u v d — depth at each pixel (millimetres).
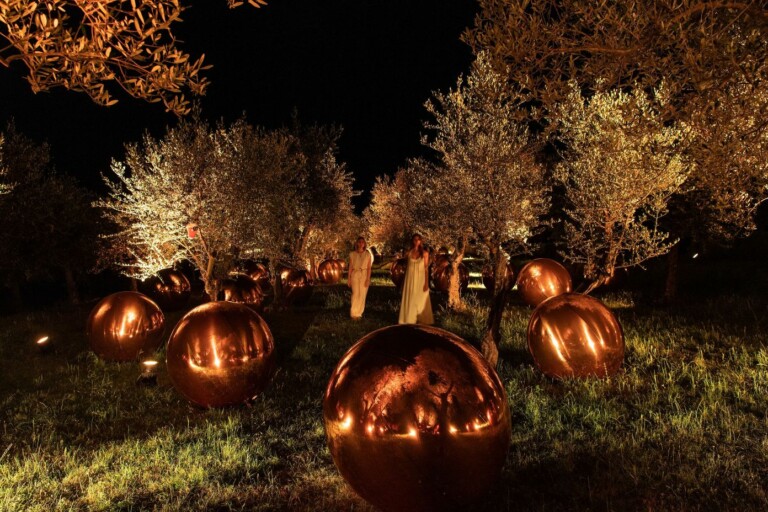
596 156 9758
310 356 8914
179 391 6383
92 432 5754
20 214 17219
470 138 12641
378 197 37219
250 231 12227
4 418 6223
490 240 12812
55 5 2359
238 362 6125
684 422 5242
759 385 6402
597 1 3637
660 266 20656
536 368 7738
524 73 4031
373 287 21734
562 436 5074
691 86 3736
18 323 12836
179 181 11156
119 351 8555
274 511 3896
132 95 2621
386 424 3336
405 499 3404
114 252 19734
